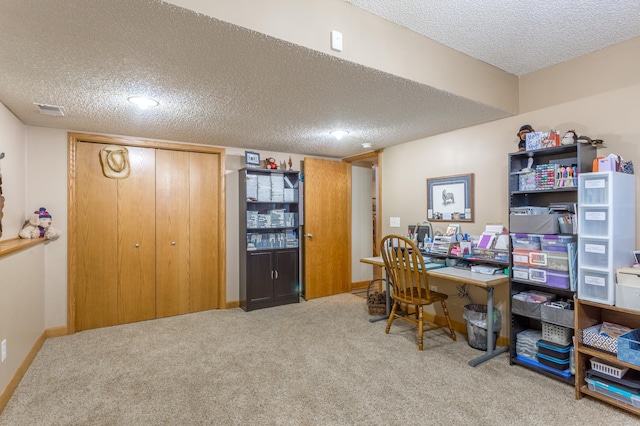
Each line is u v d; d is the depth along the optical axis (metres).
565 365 2.34
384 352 2.86
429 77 2.28
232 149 4.33
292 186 4.66
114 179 3.62
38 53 1.76
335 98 2.51
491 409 2.02
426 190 3.76
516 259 2.59
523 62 2.65
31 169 3.18
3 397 2.05
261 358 2.75
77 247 3.42
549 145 2.45
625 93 2.30
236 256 4.35
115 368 2.58
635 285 1.92
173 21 1.48
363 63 1.96
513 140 2.96
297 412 2.00
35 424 1.90
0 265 2.05
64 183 3.33
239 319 3.79
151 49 1.74
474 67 2.57
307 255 4.69
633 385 1.95
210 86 2.25
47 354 2.84
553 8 1.91
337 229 5.00
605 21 2.05
